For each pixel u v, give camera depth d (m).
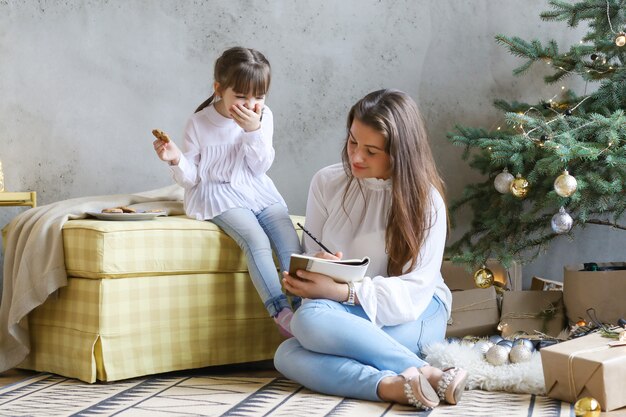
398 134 2.42
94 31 3.55
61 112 3.53
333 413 2.09
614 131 2.96
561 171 3.12
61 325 2.70
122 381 2.62
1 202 3.16
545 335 3.05
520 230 3.32
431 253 2.45
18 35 3.46
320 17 3.84
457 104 3.98
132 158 3.63
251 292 2.88
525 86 3.99
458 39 3.97
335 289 2.33
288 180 3.82
